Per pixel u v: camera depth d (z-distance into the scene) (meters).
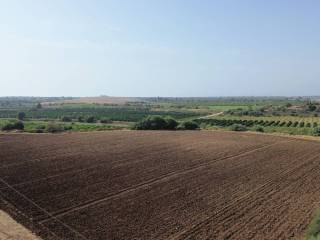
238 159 43.28
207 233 20.64
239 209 24.80
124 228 21.17
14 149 44.66
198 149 49.69
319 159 43.94
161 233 20.58
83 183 30.23
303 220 22.59
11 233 20.03
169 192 28.55
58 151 44.47
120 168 36.22
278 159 43.72
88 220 22.33
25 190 27.70
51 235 20.02
